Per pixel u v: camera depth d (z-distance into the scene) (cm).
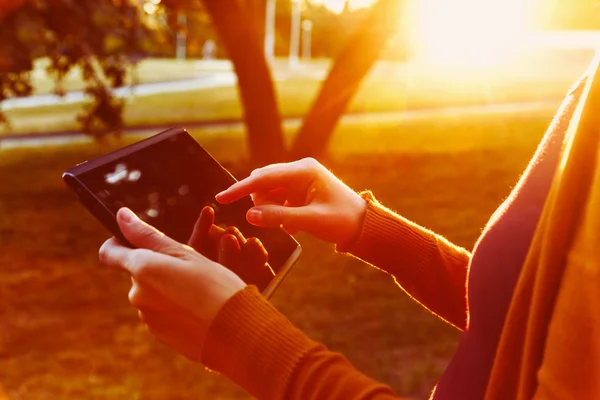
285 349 76
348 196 120
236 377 79
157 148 115
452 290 122
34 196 1075
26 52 1036
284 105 2477
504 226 85
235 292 80
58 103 2656
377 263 122
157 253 82
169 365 440
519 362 74
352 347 455
